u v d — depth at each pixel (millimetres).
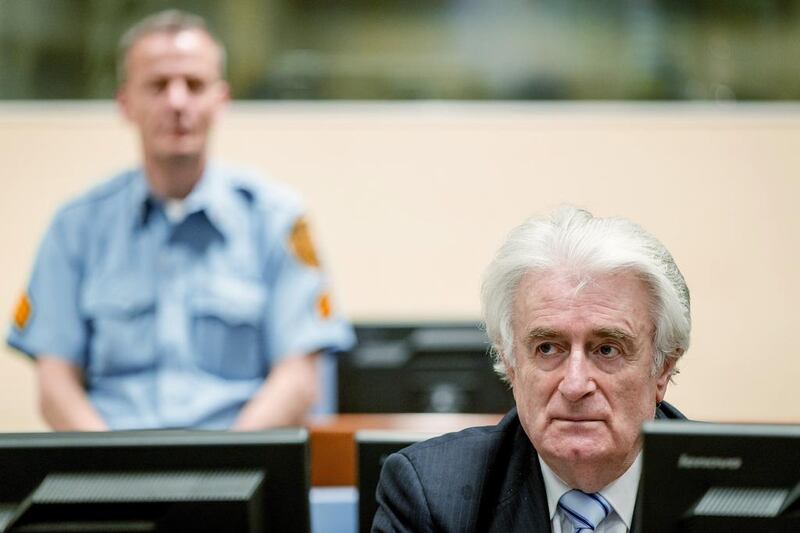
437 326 7066
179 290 7484
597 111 12375
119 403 7363
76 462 3002
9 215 12289
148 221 7598
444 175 12469
